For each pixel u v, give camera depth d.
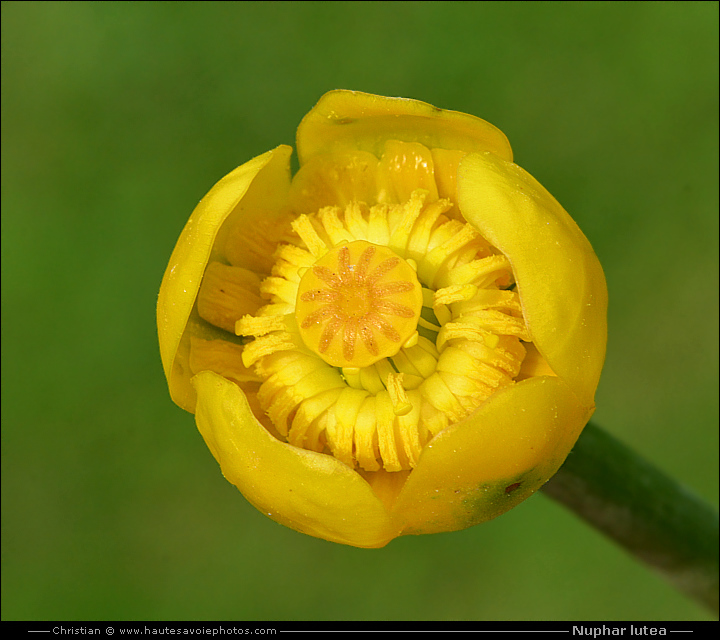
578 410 0.29
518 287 0.29
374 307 0.30
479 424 0.29
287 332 0.30
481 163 0.30
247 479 0.29
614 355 0.47
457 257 0.31
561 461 0.30
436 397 0.30
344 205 0.31
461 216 0.31
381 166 0.31
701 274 0.47
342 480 0.29
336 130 0.31
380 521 0.29
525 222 0.29
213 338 0.31
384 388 0.30
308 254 0.31
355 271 0.30
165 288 0.30
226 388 0.29
